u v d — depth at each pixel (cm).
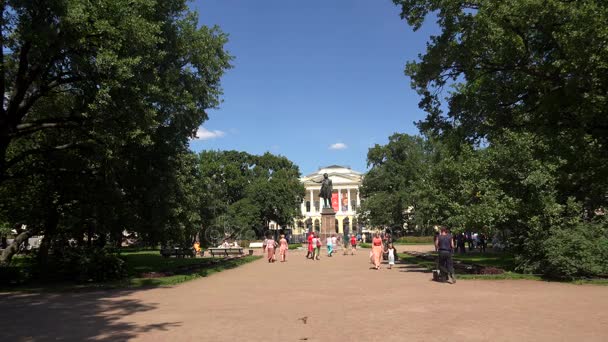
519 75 2250
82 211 2369
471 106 2405
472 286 1617
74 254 1919
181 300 1383
